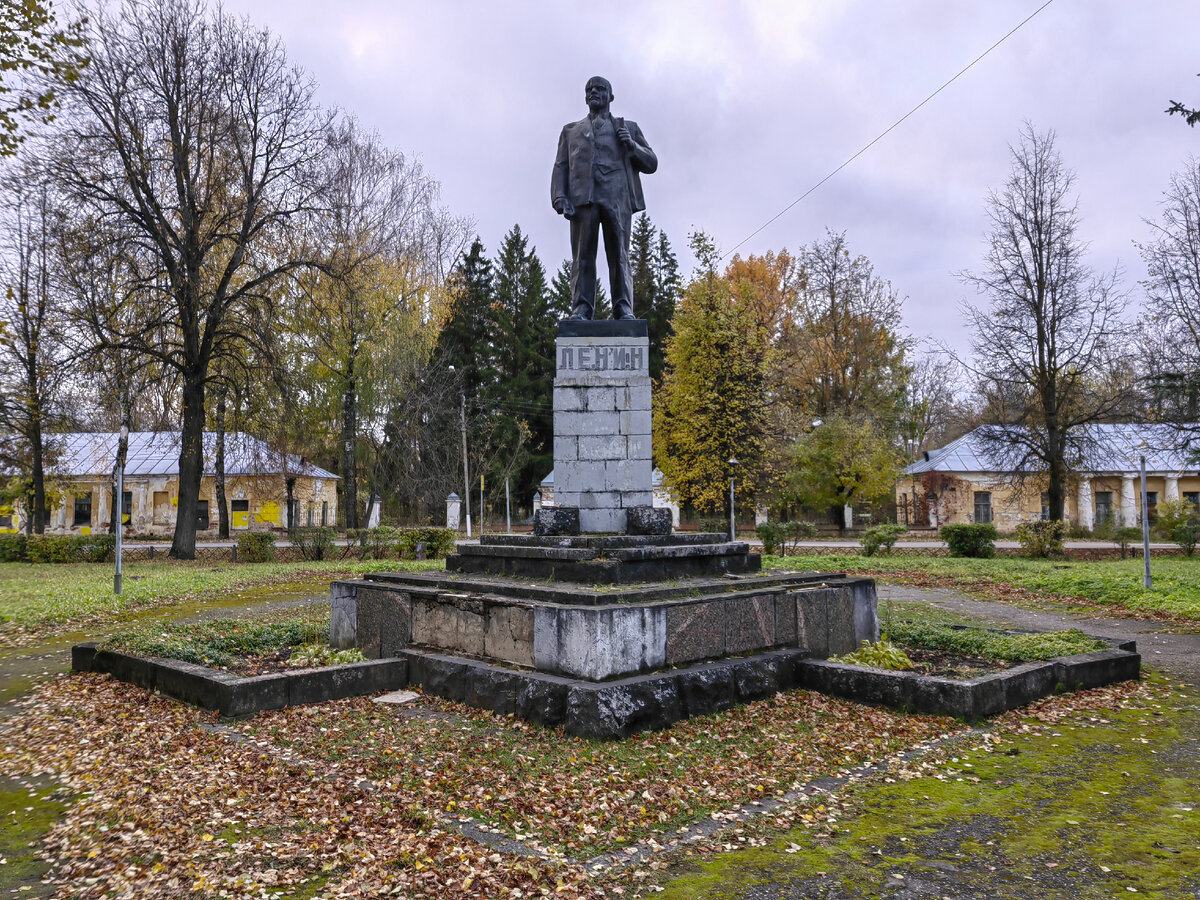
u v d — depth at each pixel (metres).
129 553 29.88
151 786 5.25
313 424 34.50
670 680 6.68
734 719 6.76
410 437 36.72
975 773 5.57
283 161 26.17
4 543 29.50
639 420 9.30
